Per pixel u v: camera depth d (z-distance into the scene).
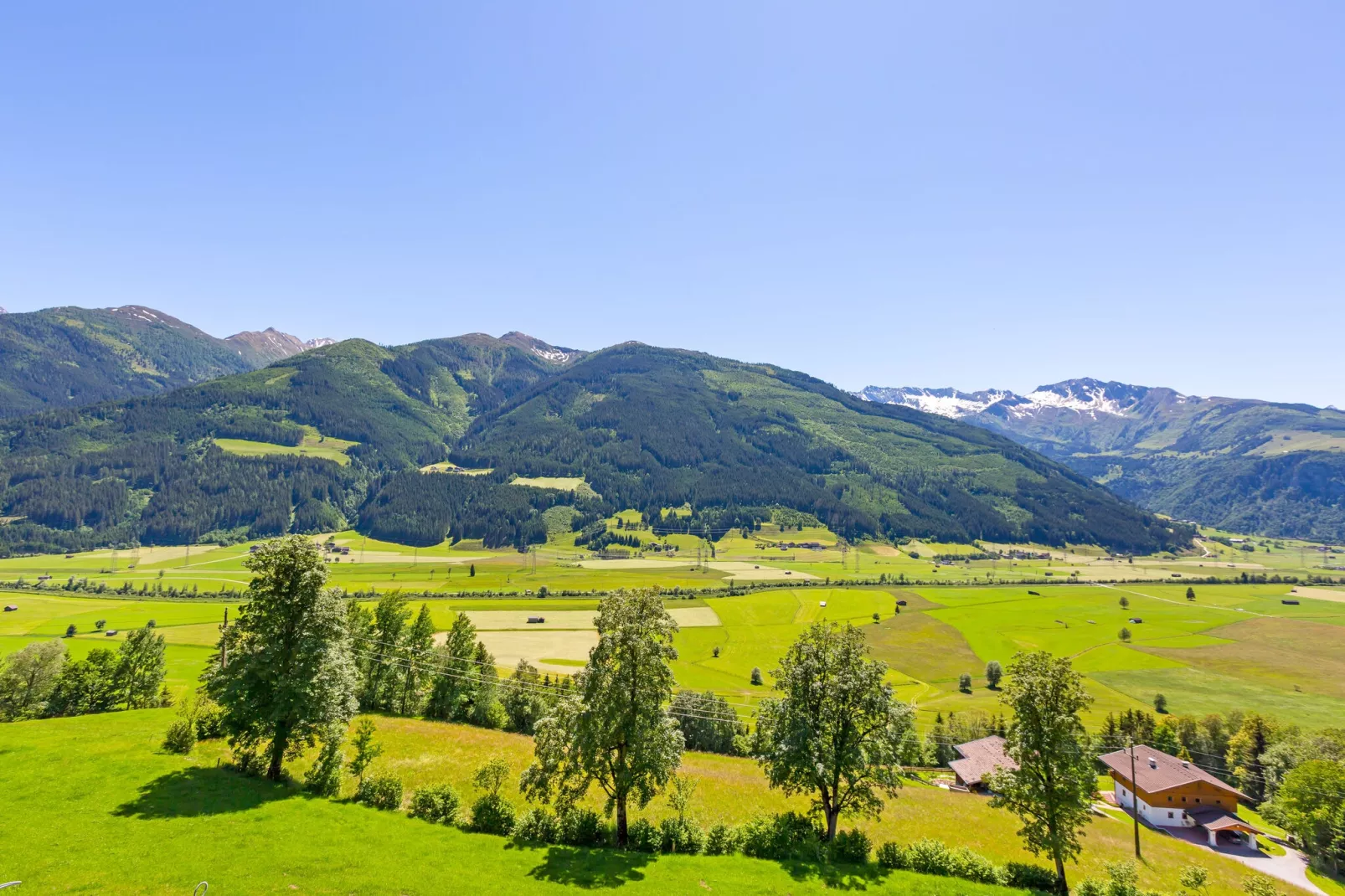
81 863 28.39
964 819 57.53
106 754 44.16
